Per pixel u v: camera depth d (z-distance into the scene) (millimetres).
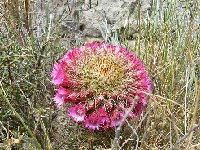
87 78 145
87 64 148
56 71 152
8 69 163
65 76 146
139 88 148
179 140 129
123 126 156
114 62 149
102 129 152
